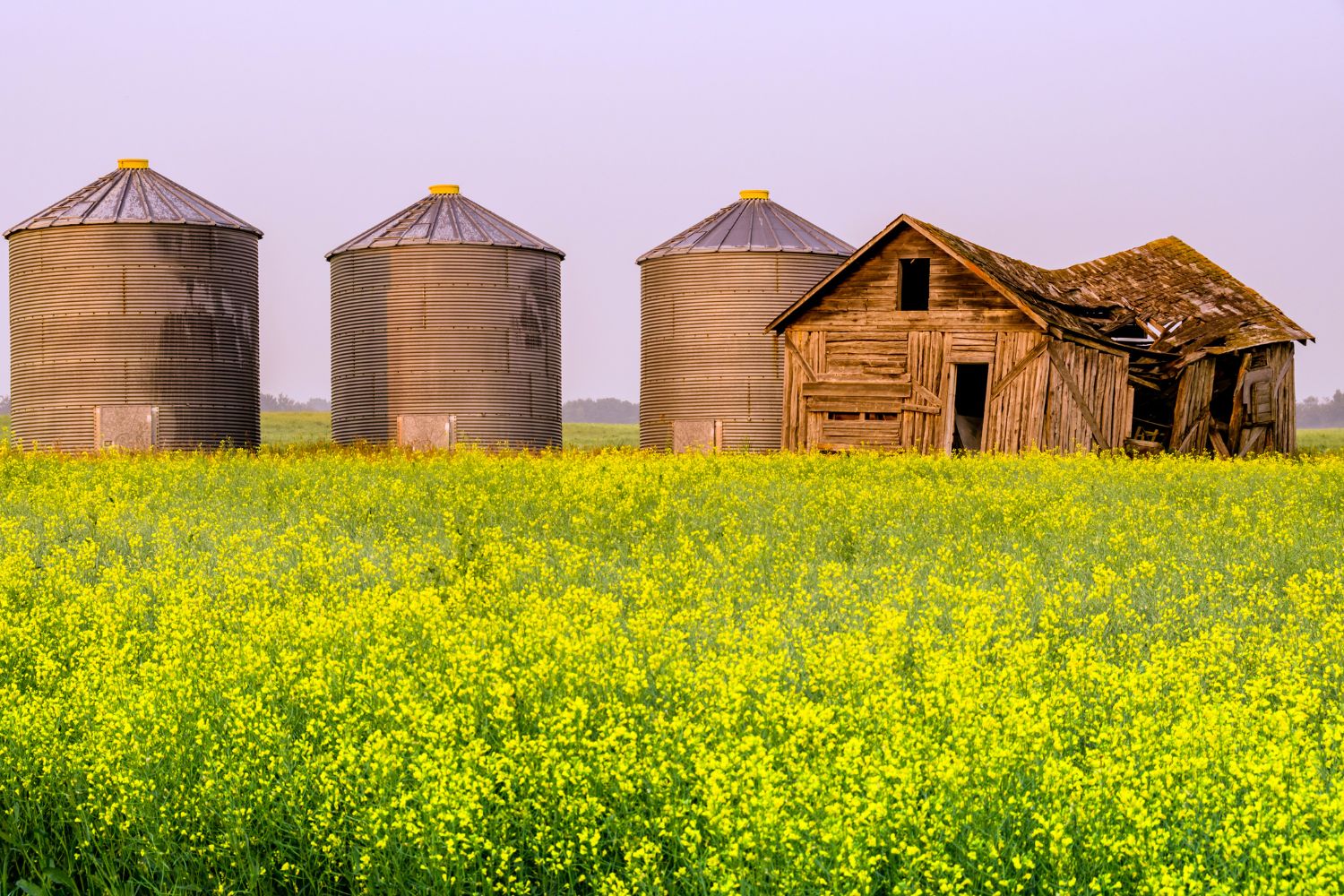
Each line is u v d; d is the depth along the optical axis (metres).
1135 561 12.50
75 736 7.24
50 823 6.77
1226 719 6.29
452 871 5.80
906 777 5.57
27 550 14.24
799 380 34.56
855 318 34.19
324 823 6.14
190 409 40.62
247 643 8.15
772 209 47.06
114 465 25.38
